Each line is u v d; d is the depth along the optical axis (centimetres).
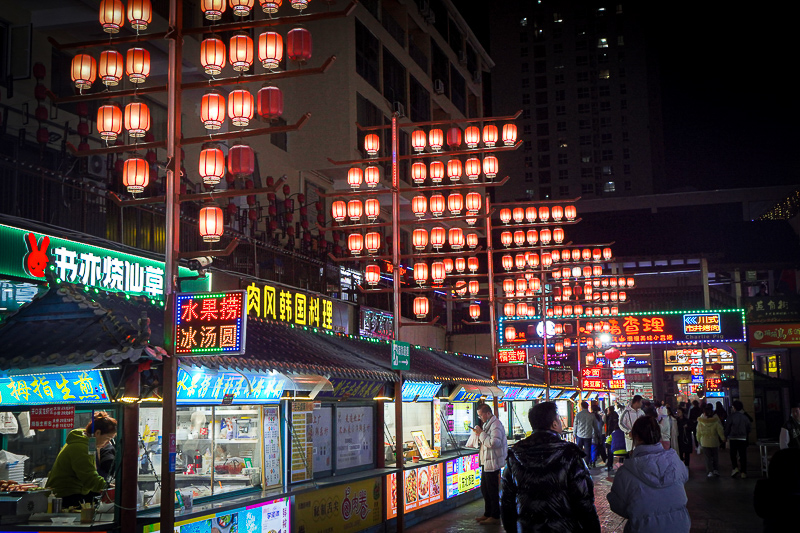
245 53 859
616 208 6506
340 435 1197
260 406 996
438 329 3178
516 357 2009
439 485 1491
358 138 2531
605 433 2505
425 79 3278
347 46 2500
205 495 896
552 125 9738
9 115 1318
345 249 2216
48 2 1376
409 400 1406
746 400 3609
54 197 1134
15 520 748
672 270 4112
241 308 728
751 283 4128
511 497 561
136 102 868
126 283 1177
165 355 733
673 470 561
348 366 1096
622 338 3503
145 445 849
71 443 782
